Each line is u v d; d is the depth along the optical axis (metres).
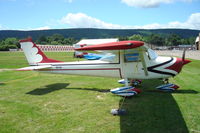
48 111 4.62
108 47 4.09
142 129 3.58
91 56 16.41
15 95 6.17
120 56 5.91
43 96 6.01
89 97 5.81
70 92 6.50
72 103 5.22
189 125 3.71
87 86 7.44
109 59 6.13
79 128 3.67
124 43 4.03
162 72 5.89
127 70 5.98
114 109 4.43
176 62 5.89
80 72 6.63
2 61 19.73
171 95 5.80
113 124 3.81
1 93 6.45
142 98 5.57
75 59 22.00
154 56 6.03
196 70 11.34
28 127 3.76
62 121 4.01
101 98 5.68
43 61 7.10
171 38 120.81
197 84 7.28
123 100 5.31
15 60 21.19
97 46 4.11
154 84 7.44
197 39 61.09
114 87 7.16
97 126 3.74
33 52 7.13
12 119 4.16
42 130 3.62
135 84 7.11
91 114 4.38
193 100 5.24
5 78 9.61
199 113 4.30
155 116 4.17
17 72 11.79
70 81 8.64
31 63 7.22
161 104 4.96
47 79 9.27
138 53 5.65
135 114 4.32
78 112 4.52
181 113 4.31
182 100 5.25
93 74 6.48
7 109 4.80
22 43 7.14
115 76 6.23
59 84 7.95
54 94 6.25
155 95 5.86
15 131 3.61
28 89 7.05
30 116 4.32
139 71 5.89
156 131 3.49
